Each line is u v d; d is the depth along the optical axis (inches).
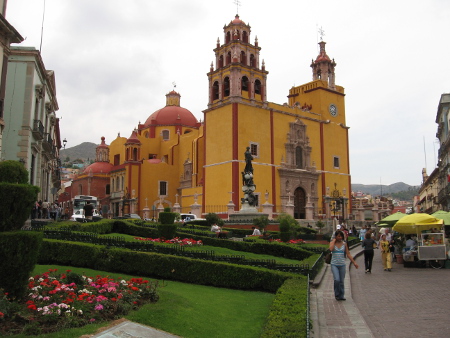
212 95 2196.1
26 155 1172.5
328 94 2551.7
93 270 591.5
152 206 2444.6
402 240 994.1
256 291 540.4
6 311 323.0
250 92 2122.3
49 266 591.2
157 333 328.2
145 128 3176.7
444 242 860.0
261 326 378.9
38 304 350.6
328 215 2331.4
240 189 1973.4
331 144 2490.2
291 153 2234.3
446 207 2249.0
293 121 2292.1
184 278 567.8
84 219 1273.4
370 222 2407.7
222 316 400.5
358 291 581.3
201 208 2137.1
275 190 2117.4
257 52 2215.8
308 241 1450.5
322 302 486.6
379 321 408.5
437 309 451.5
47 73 1456.7
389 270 818.8
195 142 2564.0
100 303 362.3
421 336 353.4
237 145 1999.3
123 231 1060.5
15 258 361.4
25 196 390.0
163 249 671.8
